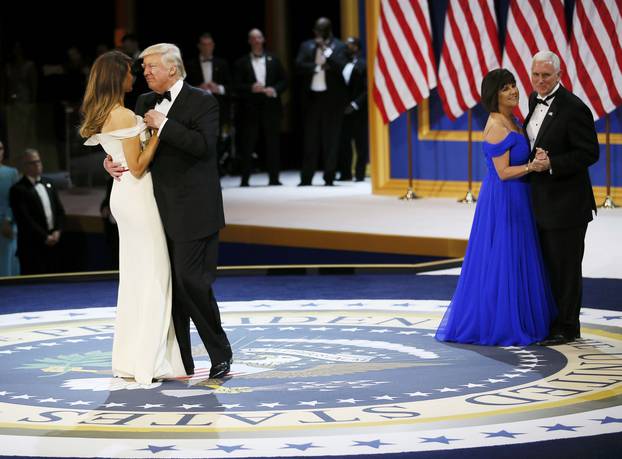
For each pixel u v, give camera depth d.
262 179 28.56
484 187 12.09
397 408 9.38
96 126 10.61
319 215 21.36
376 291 15.63
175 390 10.27
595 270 15.88
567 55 20.67
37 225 20.92
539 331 11.96
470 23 21.64
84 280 17.50
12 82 26.66
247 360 11.48
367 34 23.59
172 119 10.68
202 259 10.70
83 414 9.45
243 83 25.95
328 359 11.43
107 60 10.65
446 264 17.72
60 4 34.94
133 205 10.65
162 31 34.19
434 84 22.45
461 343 12.09
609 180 20.92
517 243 11.91
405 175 23.78
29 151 20.92
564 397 9.61
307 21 32.81
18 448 8.47
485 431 8.61
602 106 20.50
